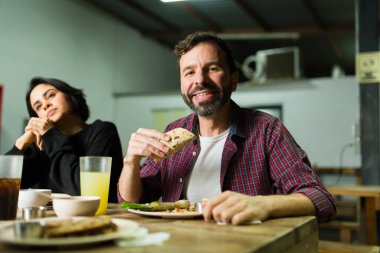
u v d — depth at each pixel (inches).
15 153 83.1
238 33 278.5
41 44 211.0
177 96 261.6
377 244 127.6
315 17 244.8
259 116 63.4
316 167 226.2
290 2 228.7
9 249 27.0
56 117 87.3
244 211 38.3
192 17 263.6
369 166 143.1
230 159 60.7
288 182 53.8
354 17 244.7
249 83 254.5
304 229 38.9
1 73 187.0
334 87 236.2
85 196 46.8
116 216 45.4
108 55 265.4
